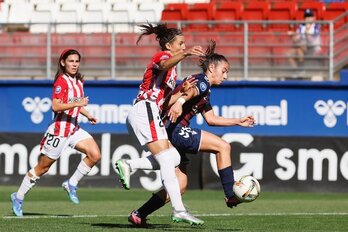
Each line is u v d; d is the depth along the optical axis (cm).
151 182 5359
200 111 2764
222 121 2750
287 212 3609
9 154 5494
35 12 6712
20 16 6750
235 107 5484
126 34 5916
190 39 5803
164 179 2545
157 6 6788
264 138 5312
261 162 5303
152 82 2606
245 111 5472
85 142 3522
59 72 3347
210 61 2694
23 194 3325
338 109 5397
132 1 6919
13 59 6059
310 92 5422
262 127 5459
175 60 2489
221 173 2653
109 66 5912
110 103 5575
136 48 5906
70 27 6575
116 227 2756
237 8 6512
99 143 5428
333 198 4819
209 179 5328
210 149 2664
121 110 5572
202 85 2609
